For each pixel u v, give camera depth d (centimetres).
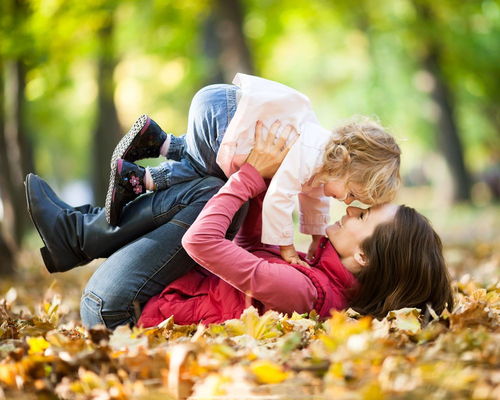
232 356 489
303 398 428
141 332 546
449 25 4088
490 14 4191
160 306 661
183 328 625
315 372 460
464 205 4581
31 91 2908
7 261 1677
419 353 477
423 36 4044
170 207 663
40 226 689
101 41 2686
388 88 5016
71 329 701
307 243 2475
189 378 455
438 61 4356
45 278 1664
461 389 414
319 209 752
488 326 580
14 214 2245
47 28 2411
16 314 809
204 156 684
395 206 680
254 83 680
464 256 1794
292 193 674
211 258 623
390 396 410
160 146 701
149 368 477
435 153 5656
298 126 686
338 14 3741
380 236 659
